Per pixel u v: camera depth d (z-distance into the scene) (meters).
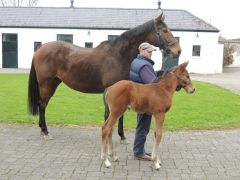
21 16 30.61
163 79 5.39
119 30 29.50
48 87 7.13
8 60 30.09
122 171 5.32
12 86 15.29
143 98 5.26
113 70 6.54
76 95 13.08
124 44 6.53
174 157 6.05
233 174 5.29
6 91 13.59
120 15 30.84
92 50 6.82
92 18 30.45
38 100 7.30
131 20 30.27
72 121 8.53
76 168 5.40
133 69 5.66
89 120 8.69
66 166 5.48
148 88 5.30
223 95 14.10
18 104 10.73
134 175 5.17
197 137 7.38
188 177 5.14
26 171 5.23
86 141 6.92
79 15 30.84
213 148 6.62
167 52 6.71
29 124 8.23
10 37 29.88
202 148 6.61
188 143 6.92
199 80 21.95
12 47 29.98
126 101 5.29
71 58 6.80
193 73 29.22
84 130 7.79
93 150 6.33
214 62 29.53
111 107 5.34
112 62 6.55
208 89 16.06
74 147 6.50
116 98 5.27
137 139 5.81
